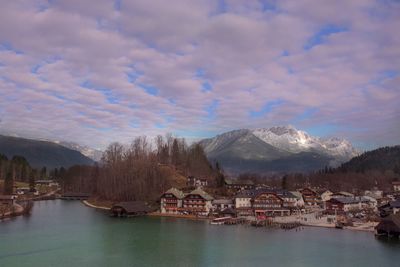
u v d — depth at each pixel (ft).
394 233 459.32
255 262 345.31
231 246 408.26
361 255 371.15
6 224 540.11
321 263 343.46
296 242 431.02
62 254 366.43
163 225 554.46
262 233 490.08
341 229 524.52
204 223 580.30
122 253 373.61
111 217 642.63
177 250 387.96
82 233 476.13
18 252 371.76
